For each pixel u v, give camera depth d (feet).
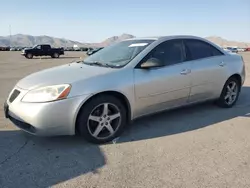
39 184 9.63
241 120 16.51
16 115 12.50
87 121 12.61
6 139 13.65
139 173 10.32
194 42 17.03
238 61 19.17
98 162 11.24
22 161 11.33
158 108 15.06
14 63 69.82
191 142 13.20
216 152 12.09
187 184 9.55
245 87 28.22
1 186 9.50
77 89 12.28
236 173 10.28
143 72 14.11
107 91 12.98
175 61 15.64
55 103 11.85
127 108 13.93
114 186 9.47
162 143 13.10
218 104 18.94
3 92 26.73
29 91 12.39
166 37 16.03
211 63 17.20
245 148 12.51
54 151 12.30
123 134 14.26
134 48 15.46
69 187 9.43
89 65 15.07
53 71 14.32
